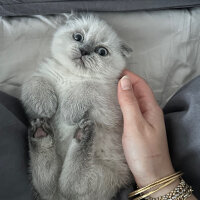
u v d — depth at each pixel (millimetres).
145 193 182
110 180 196
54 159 193
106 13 237
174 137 194
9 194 163
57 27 231
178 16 246
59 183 192
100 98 205
